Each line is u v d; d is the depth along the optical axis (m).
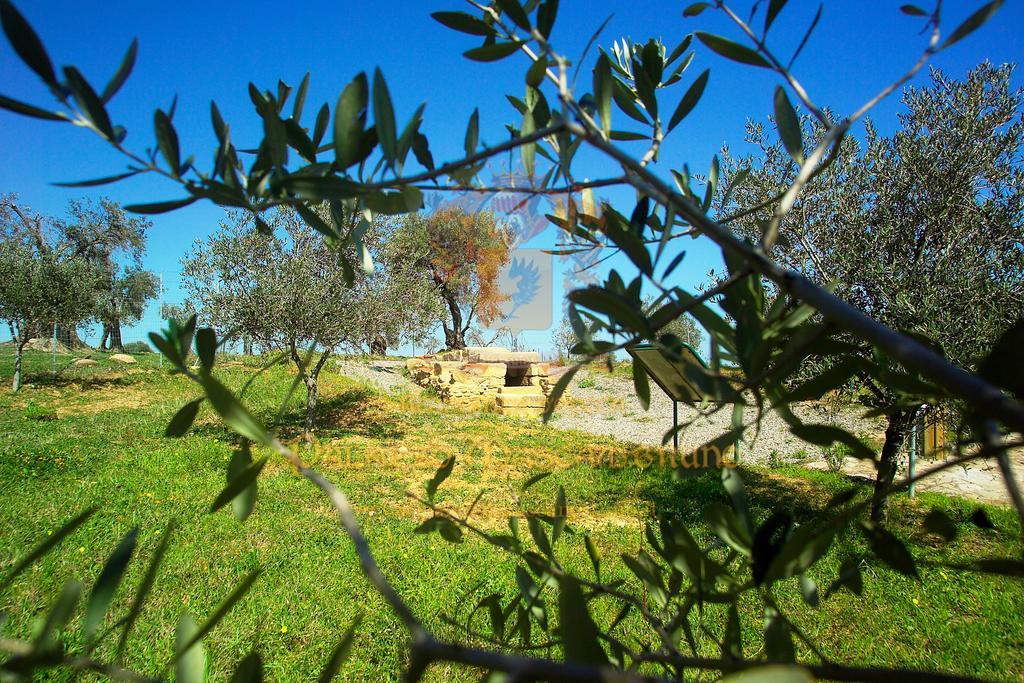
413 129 0.57
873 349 0.59
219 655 3.51
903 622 3.98
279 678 3.32
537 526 1.07
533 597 1.03
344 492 7.32
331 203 0.74
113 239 27.31
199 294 10.28
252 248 10.27
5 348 28.95
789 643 0.65
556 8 0.65
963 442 0.56
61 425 11.30
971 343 4.99
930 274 5.42
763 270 0.48
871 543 0.63
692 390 0.63
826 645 3.68
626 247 0.58
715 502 0.71
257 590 4.41
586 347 0.60
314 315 10.27
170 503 6.54
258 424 0.46
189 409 0.58
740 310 0.57
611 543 5.44
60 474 7.62
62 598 0.44
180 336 0.55
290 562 4.99
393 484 7.83
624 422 14.08
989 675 3.39
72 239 26.53
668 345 0.55
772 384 0.57
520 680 0.35
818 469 9.15
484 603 1.07
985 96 5.60
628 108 0.80
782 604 4.06
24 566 0.41
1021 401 0.47
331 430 11.74
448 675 3.27
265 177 0.64
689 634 0.80
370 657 3.58
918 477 0.51
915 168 5.49
